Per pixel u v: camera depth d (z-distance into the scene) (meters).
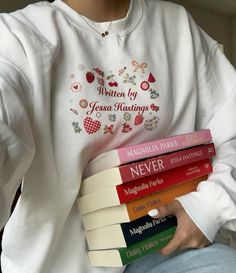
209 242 0.80
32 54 0.71
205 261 0.77
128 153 0.74
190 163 0.85
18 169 0.61
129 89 0.82
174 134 0.91
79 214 0.82
